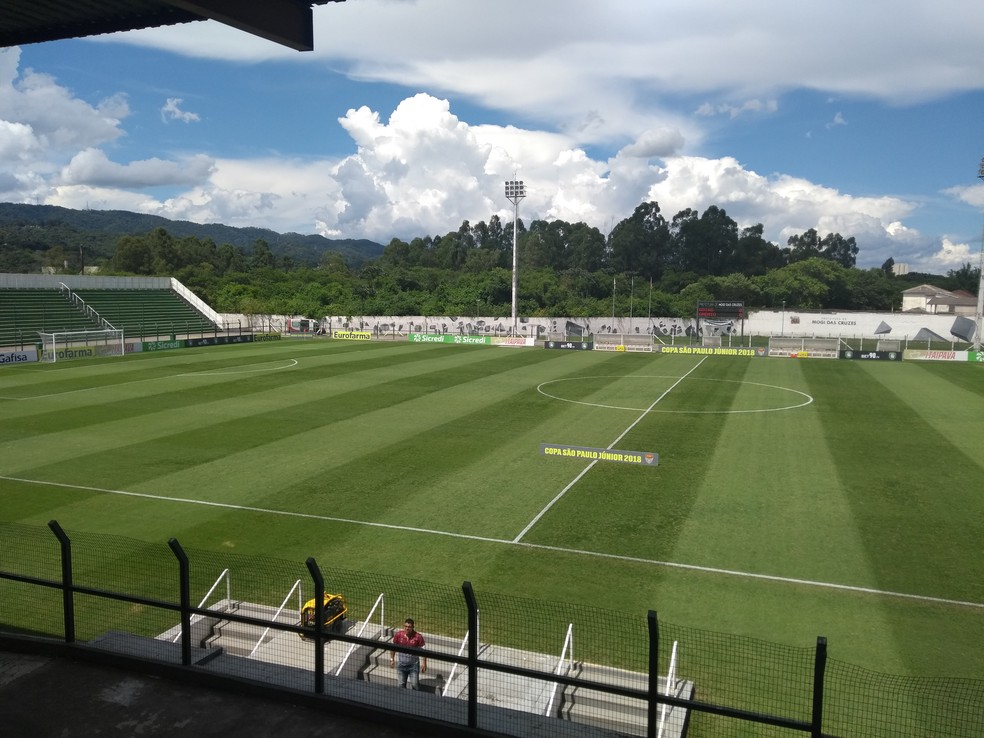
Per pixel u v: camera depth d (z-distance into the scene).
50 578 14.16
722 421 29.94
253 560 15.37
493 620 12.68
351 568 15.02
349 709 7.18
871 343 71.94
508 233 175.62
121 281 72.94
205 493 19.92
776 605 13.44
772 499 19.59
